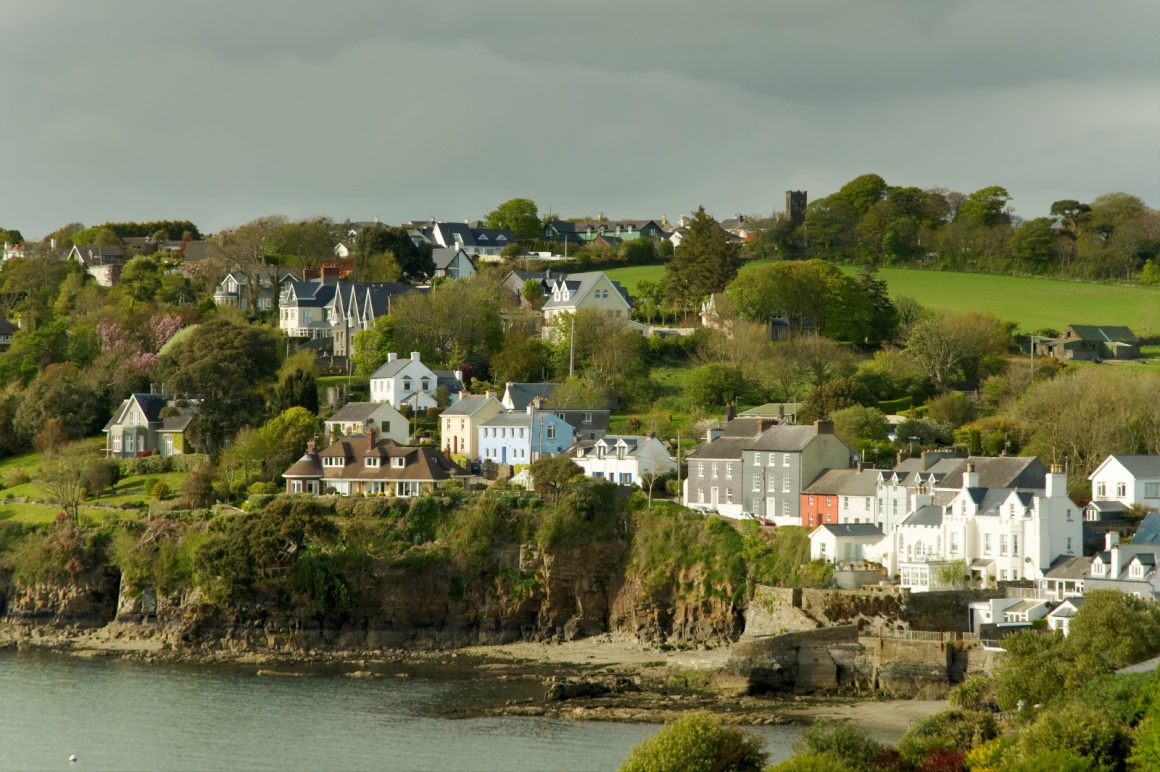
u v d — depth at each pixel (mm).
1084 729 157000
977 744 172750
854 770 162250
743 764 166375
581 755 199250
